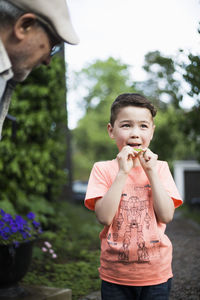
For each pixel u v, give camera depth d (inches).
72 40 52.2
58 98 242.7
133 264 63.8
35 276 144.6
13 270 102.5
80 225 291.7
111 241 65.3
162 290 63.9
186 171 860.6
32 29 50.4
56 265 165.0
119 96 72.5
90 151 1406.3
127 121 68.1
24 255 106.3
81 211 420.2
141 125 68.6
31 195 233.8
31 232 119.1
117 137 69.8
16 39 50.4
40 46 52.3
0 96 51.8
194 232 336.2
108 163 72.8
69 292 109.7
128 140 68.0
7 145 204.8
